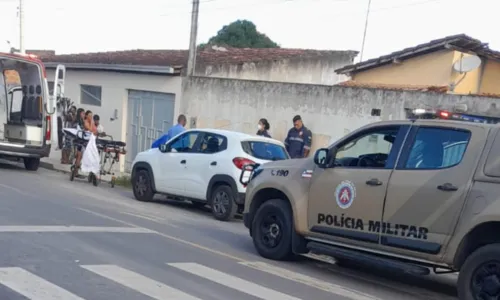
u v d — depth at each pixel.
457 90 19.08
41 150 17.33
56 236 8.62
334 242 7.86
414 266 6.93
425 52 19.14
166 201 14.68
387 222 7.22
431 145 7.12
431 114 8.48
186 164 13.03
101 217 10.66
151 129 20.67
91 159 15.79
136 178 14.12
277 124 16.44
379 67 20.20
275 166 8.88
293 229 8.40
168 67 19.22
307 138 15.05
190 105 19.06
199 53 23.20
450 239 6.66
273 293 6.84
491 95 13.27
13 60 16.84
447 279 8.91
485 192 6.45
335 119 15.06
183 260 7.99
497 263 6.32
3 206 10.73
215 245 9.33
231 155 12.23
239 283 7.12
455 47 18.64
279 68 22.50
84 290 6.21
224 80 17.92
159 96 20.33
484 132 6.72
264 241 8.80
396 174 7.24
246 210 9.14
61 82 17.66
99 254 7.81
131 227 9.98
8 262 7.00
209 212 13.69
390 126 7.61
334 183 7.85
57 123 19.56
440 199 6.75
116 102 21.86
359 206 7.52
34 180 15.69
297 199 8.28
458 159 6.80
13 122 17.75
